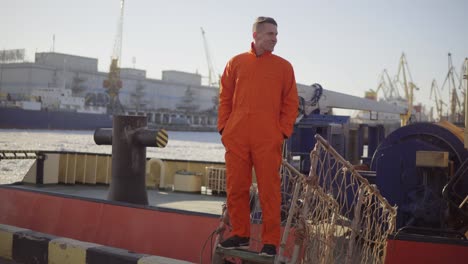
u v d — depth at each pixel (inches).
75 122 5216.5
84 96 7421.3
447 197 285.9
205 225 269.9
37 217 329.1
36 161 570.6
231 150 163.2
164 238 279.9
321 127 418.6
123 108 7106.3
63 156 583.8
